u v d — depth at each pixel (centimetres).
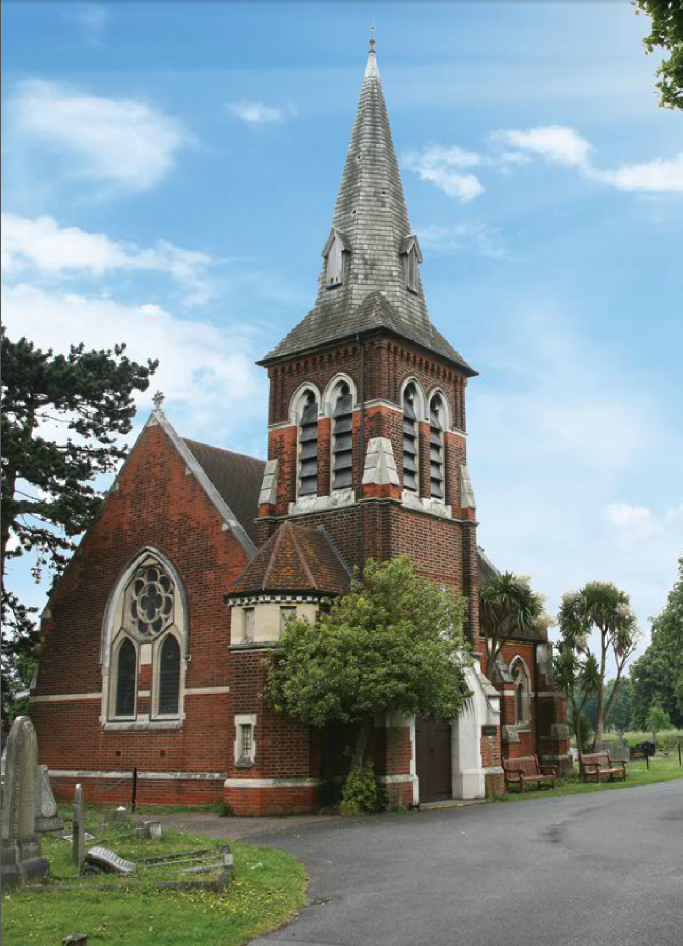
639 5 1345
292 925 1284
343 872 1670
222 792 3077
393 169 3797
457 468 3566
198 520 3384
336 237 3628
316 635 2775
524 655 4550
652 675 9962
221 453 3853
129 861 1667
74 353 3788
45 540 3741
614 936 1146
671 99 1392
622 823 2267
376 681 2656
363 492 3177
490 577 4431
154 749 3297
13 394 3588
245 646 2884
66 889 1456
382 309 3372
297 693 2680
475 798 3178
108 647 3525
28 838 1560
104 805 3288
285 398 3528
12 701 4134
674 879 1478
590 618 4812
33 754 1594
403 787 2922
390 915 1316
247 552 3219
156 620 3425
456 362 3616
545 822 2339
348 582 3078
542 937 1159
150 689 3378
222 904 1370
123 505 3631
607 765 4338
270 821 2584
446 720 3203
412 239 3675
